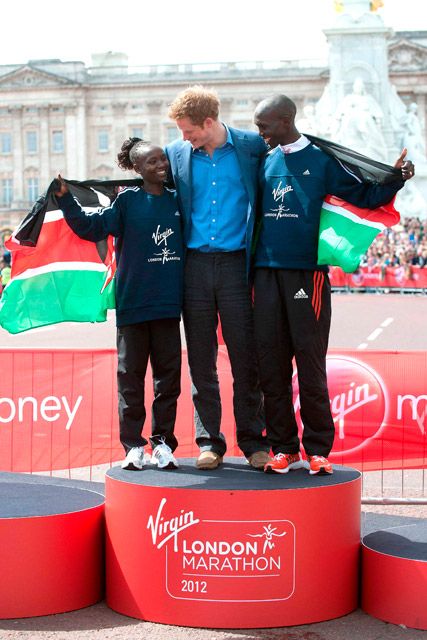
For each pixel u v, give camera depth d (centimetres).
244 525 827
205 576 834
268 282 923
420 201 9081
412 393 1284
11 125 15338
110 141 15325
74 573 885
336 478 889
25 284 977
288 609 841
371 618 875
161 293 937
